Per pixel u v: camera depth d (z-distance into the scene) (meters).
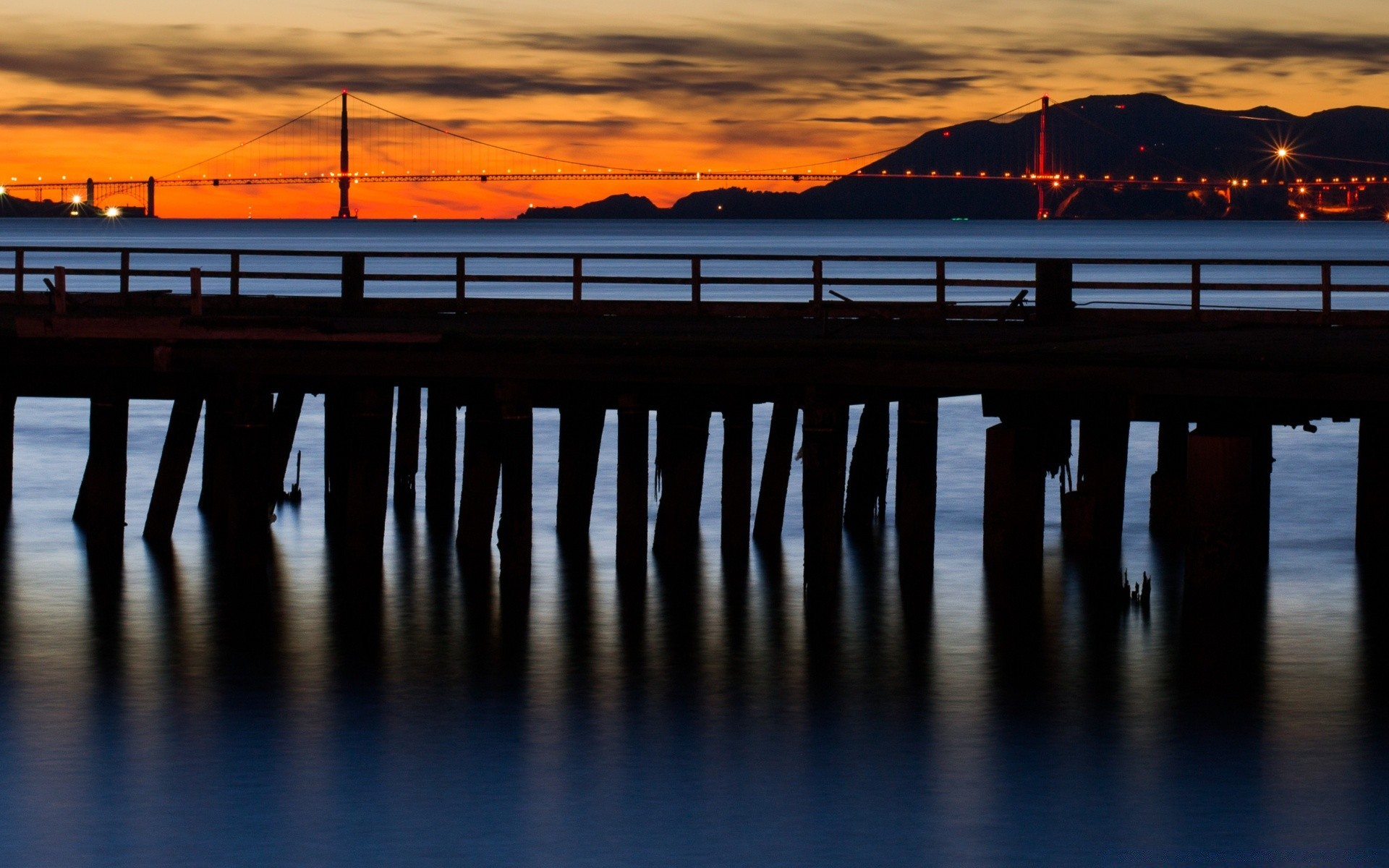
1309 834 18.23
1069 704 22.62
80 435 47.59
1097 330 33.62
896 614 27.31
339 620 27.08
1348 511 37.22
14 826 18.45
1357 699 22.73
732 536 31.36
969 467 43.44
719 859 17.70
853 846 17.98
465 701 22.84
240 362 27.61
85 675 24.02
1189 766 20.27
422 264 153.75
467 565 30.84
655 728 21.69
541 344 26.78
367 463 28.72
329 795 19.38
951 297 103.50
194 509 36.28
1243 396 24.12
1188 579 26.30
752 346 26.14
